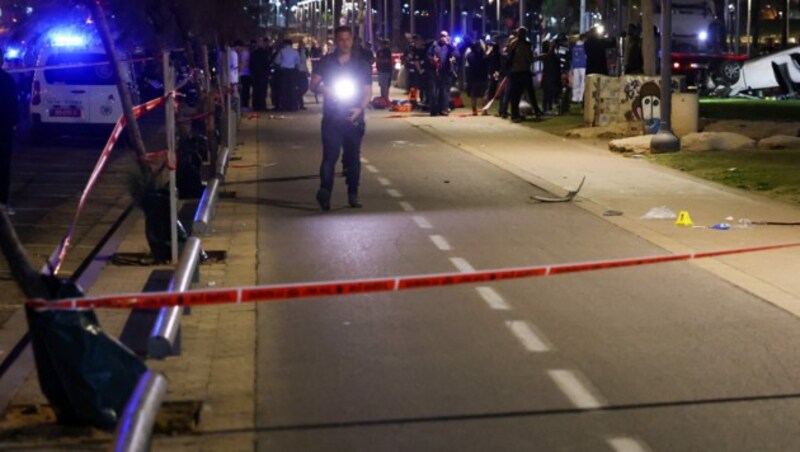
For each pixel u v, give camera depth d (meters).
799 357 7.97
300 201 15.70
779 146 21.41
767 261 11.34
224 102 21.31
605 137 25.06
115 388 6.25
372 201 15.68
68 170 20.06
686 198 15.75
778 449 6.16
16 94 13.83
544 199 15.69
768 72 39.22
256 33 45.09
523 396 7.09
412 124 29.70
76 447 6.09
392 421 6.64
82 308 6.01
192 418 6.54
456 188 17.06
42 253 12.16
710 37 44.91
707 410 6.82
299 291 6.09
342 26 14.73
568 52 42.19
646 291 10.05
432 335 8.55
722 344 8.30
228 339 8.41
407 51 49.84
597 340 8.41
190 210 14.70
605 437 6.36
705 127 23.89
